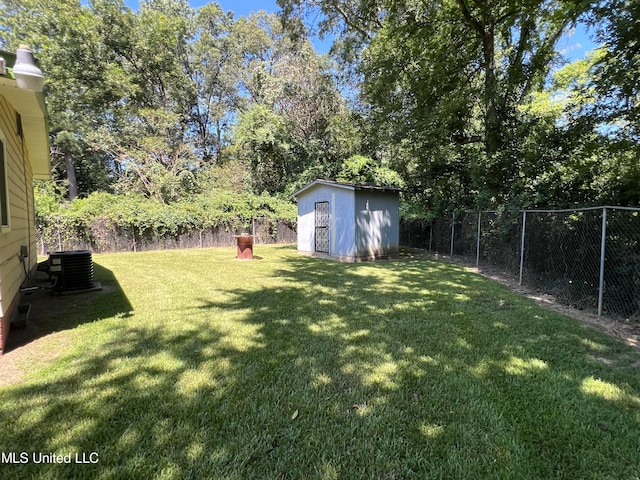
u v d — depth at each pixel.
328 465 1.62
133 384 2.36
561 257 5.25
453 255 10.44
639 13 4.68
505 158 8.54
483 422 1.97
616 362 2.83
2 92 3.62
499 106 9.15
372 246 9.70
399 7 10.39
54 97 16.92
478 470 1.60
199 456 1.67
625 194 4.79
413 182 13.72
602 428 1.93
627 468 1.63
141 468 1.58
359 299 4.84
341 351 2.97
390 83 11.91
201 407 2.08
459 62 10.60
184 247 12.84
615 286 4.25
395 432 1.88
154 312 4.17
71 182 19.53
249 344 3.12
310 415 2.02
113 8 17.69
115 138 17.30
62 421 1.93
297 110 17.30
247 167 17.52
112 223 11.33
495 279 6.71
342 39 14.66
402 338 3.30
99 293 5.24
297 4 13.16
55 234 10.46
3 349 2.91
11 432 1.84
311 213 11.06
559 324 3.76
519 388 2.37
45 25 16.22
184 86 21.36
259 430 1.88
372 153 15.77
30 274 5.85
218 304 4.56
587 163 6.18
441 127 10.23
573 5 6.06
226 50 22.91
